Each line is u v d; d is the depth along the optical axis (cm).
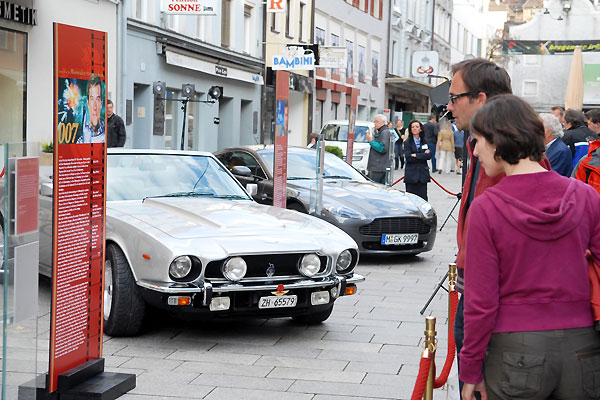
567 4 5906
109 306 792
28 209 521
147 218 803
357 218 1265
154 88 2241
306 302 792
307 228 828
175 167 962
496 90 457
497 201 373
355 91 2022
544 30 6006
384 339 821
